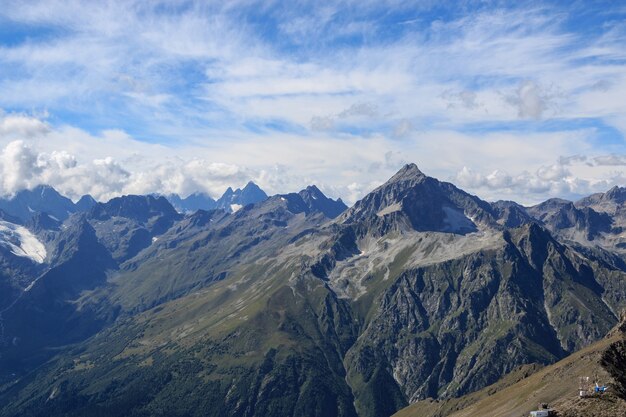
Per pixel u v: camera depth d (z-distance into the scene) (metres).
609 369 157.75
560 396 176.12
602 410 134.38
